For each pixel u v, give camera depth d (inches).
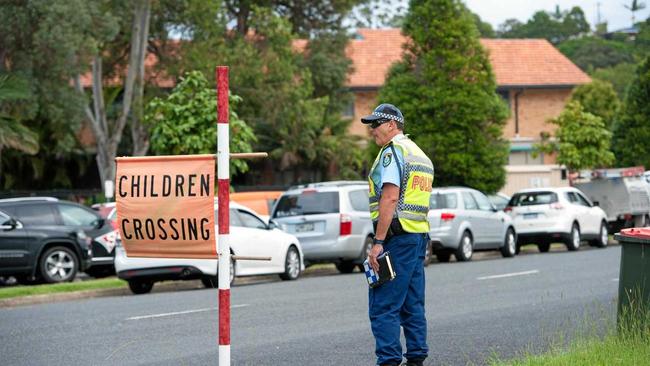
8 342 1279.5
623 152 4776.1
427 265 2679.6
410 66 3752.5
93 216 2514.8
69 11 3144.7
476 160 3698.3
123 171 772.6
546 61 5876.0
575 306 1573.6
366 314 1528.1
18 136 3225.9
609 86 5787.4
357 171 5073.8
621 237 1016.2
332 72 4854.8
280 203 2546.8
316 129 4758.9
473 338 1259.2
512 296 1755.7
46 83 3270.2
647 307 997.2
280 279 2362.2
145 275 2027.6
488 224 3016.7
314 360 1111.0
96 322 1470.2
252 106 4261.8
